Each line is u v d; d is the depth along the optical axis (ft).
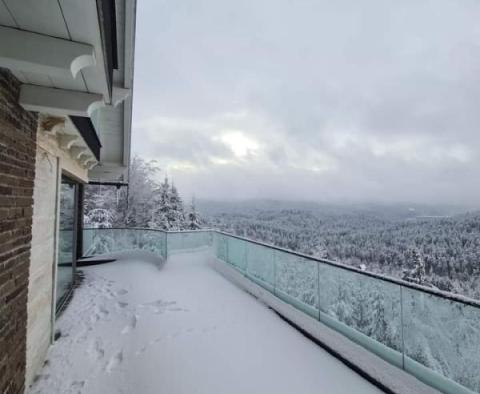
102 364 10.92
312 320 13.75
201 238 30.66
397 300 10.03
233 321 14.70
